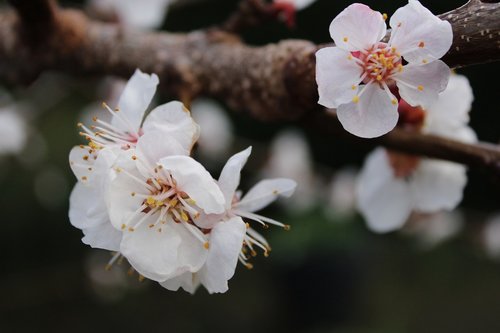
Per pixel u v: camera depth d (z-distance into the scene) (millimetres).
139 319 739
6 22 303
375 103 202
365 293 723
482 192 641
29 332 690
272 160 555
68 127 672
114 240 207
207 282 207
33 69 304
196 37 275
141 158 207
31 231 692
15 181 683
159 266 203
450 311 710
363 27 199
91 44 293
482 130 538
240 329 746
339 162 654
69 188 665
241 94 258
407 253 667
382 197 293
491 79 523
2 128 521
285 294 730
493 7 198
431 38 196
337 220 529
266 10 271
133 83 217
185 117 208
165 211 208
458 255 680
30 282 648
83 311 716
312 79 230
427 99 200
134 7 385
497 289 702
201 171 203
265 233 573
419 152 253
